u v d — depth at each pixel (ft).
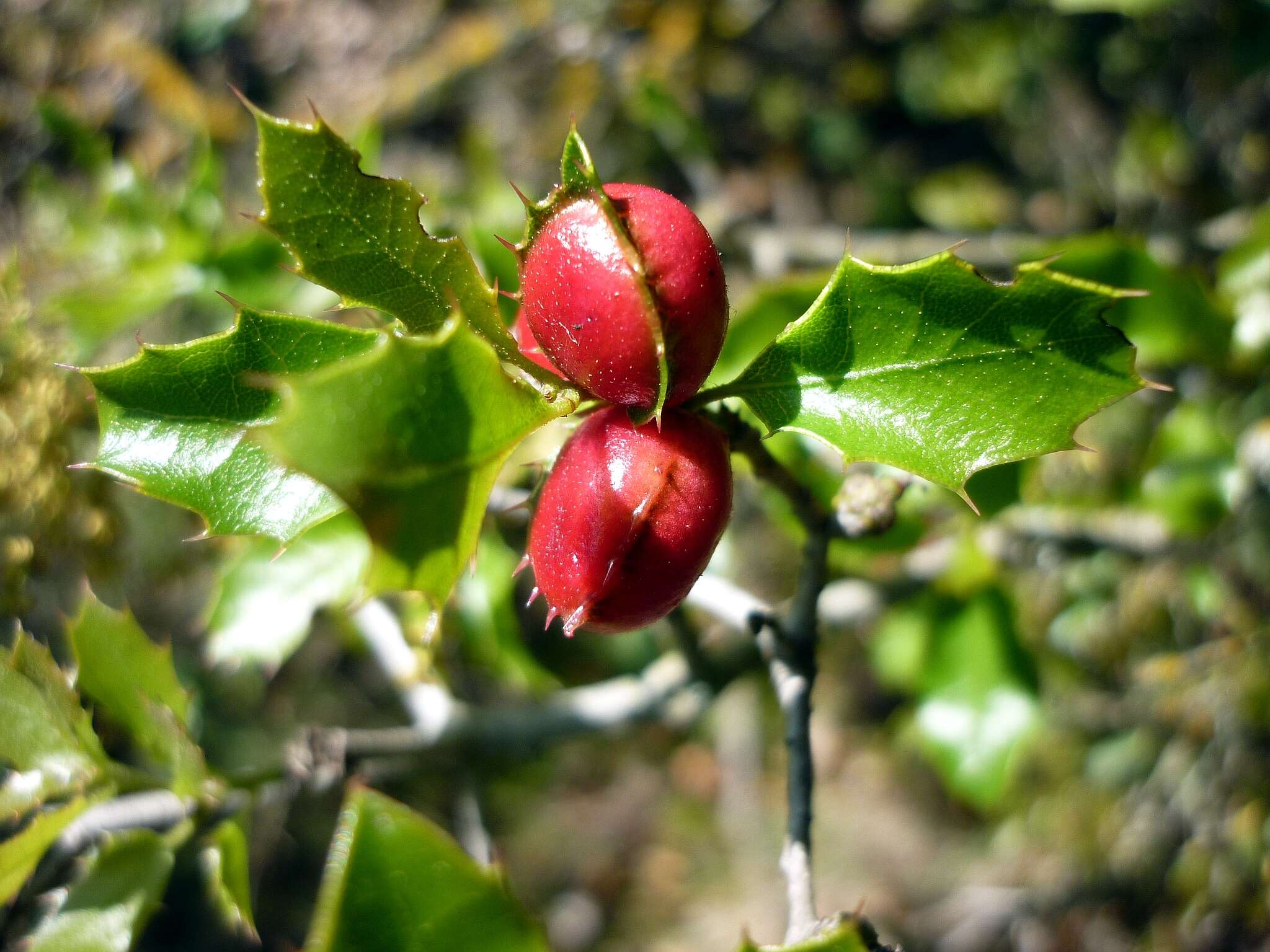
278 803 0.36
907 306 0.24
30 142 0.75
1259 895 0.59
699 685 0.44
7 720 0.30
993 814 0.74
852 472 0.31
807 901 0.26
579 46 0.84
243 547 0.44
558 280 0.22
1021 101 0.88
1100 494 0.51
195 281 0.49
